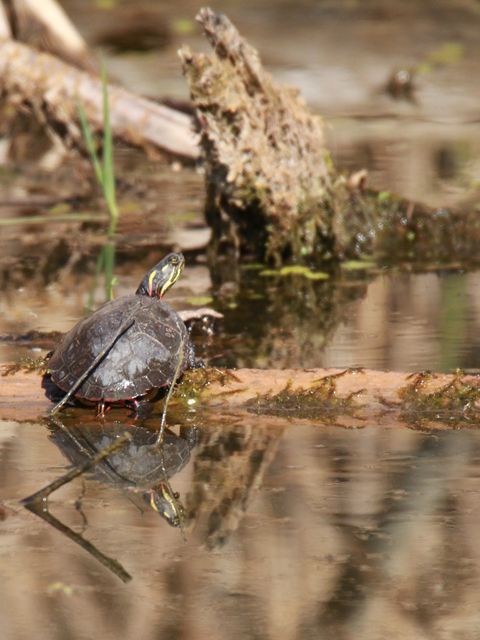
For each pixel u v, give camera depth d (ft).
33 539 20.36
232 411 27.84
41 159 63.10
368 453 24.66
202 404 28.04
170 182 58.08
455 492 22.30
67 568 19.30
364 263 44.09
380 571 19.25
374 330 34.68
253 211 44.06
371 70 81.92
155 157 55.83
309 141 43.57
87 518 21.29
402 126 67.56
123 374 26.50
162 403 28.12
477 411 27.35
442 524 20.89
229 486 22.82
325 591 18.57
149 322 27.48
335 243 44.86
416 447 25.02
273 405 27.91
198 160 44.11
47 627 17.44
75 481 23.15
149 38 91.30
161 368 26.89
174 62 81.35
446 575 19.10
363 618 17.90
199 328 35.04
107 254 45.39
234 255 45.24
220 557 19.72
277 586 18.67
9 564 19.40
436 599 18.37
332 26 97.45
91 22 98.58
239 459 24.39
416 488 22.54
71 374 26.78
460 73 81.76
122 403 27.94
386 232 46.78
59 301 38.34
